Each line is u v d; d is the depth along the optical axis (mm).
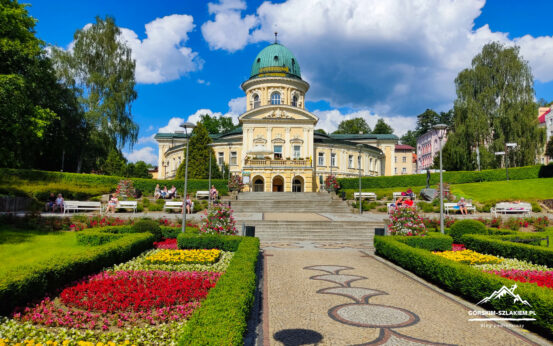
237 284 7105
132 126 47469
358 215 30203
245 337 6219
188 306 7152
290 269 12031
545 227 21969
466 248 15297
